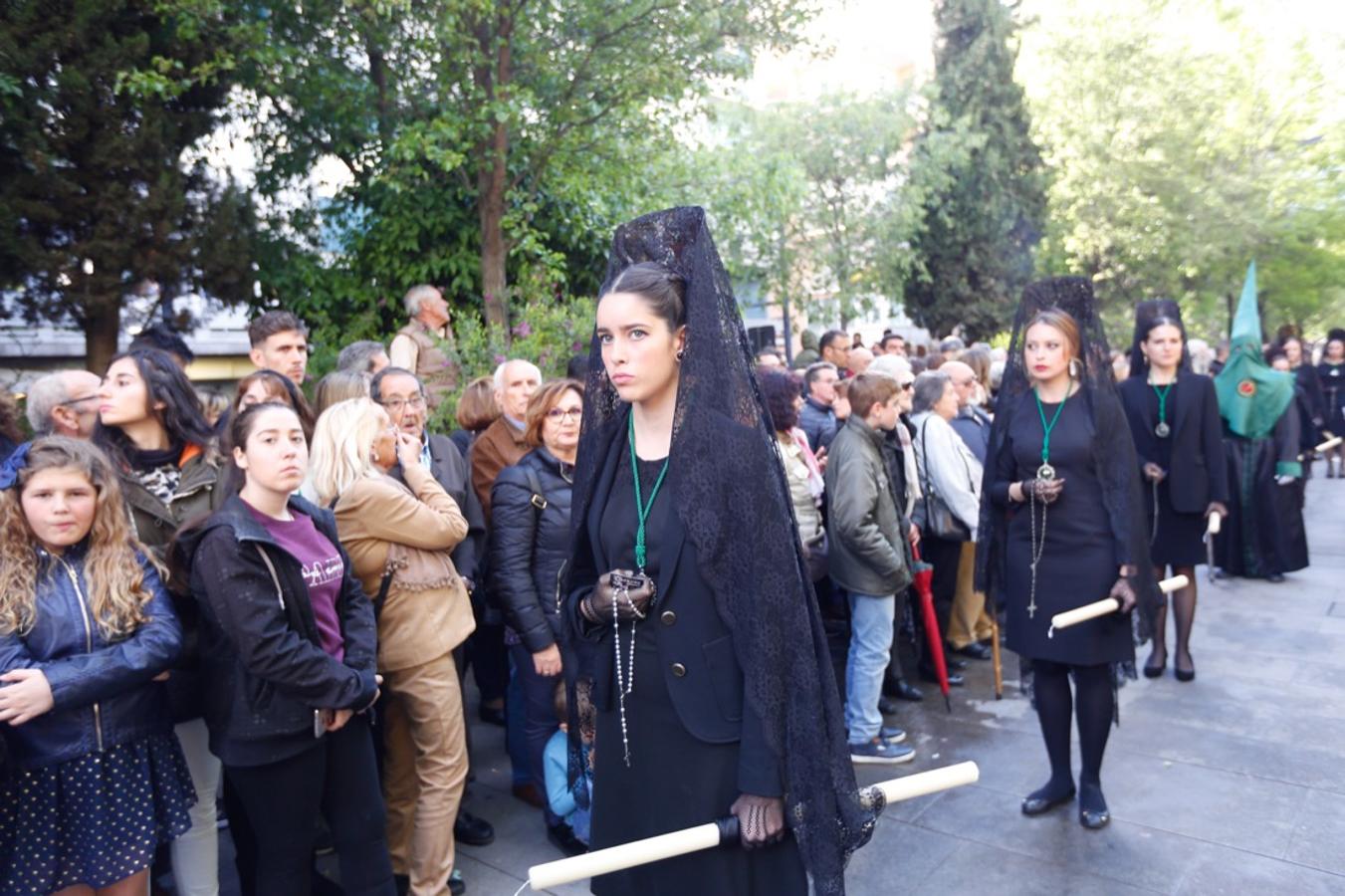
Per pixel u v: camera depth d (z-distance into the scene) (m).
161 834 2.57
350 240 8.33
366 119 7.68
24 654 2.35
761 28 7.32
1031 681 3.80
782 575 1.70
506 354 6.33
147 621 2.51
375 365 4.38
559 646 3.47
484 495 4.35
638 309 1.75
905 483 4.96
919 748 4.41
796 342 20.67
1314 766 4.01
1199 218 18.88
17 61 5.80
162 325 4.02
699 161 9.86
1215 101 18.77
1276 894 3.11
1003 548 3.84
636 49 7.37
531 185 7.80
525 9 7.18
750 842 1.66
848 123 17.09
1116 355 10.33
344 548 3.04
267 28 6.96
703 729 1.73
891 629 4.29
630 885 1.88
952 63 19.80
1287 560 7.07
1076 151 19.56
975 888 3.23
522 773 3.98
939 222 18.95
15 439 3.71
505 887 3.31
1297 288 20.47
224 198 6.96
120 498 2.55
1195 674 5.20
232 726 2.55
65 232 6.36
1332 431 12.56
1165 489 5.13
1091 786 3.61
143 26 6.60
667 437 1.82
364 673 2.69
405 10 6.36
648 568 1.78
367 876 2.79
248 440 2.57
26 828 2.34
